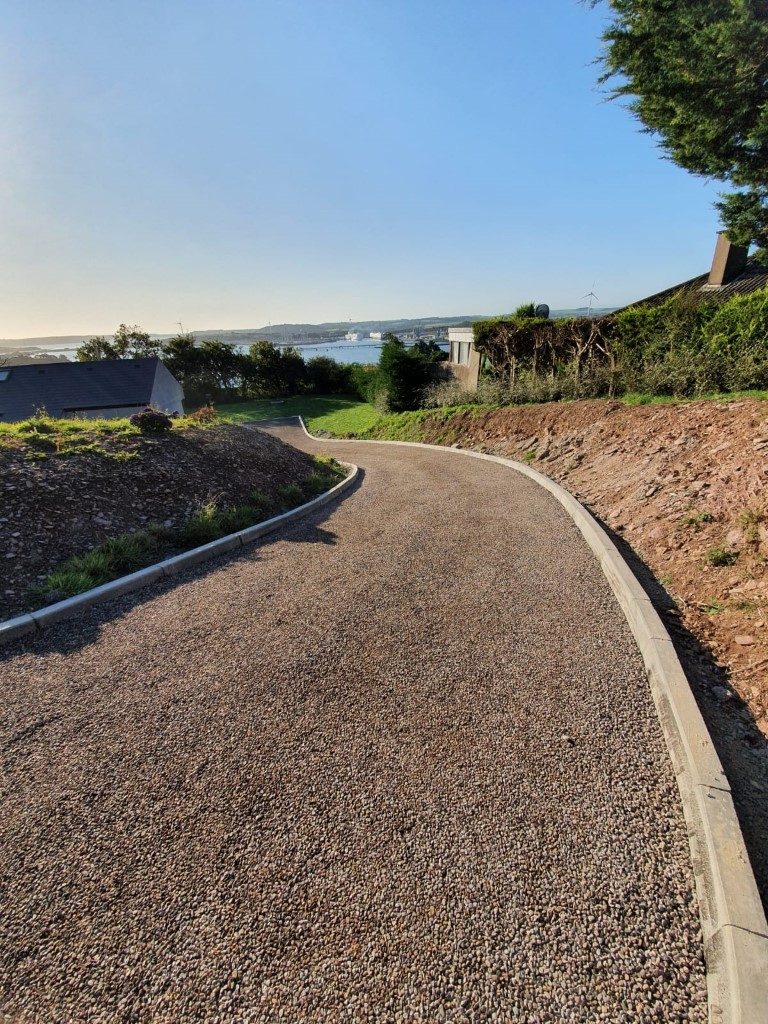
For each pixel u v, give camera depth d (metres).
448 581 4.21
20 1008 1.39
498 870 1.75
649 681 2.78
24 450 5.63
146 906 1.65
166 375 27.66
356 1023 1.35
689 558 3.96
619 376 10.59
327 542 5.41
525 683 2.79
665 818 1.96
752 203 7.68
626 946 1.53
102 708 2.64
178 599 3.96
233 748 2.35
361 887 1.70
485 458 10.99
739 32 5.29
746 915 1.51
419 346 27.09
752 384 7.45
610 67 6.93
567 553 4.75
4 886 1.73
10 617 3.49
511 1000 1.40
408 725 2.48
